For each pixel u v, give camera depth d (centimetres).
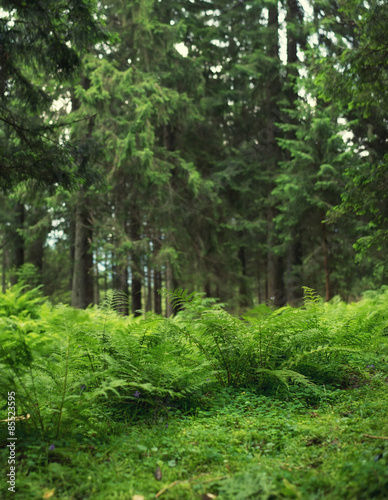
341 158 1234
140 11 1443
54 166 611
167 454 302
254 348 478
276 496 232
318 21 1496
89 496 245
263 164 1883
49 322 482
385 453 252
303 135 1323
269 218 1770
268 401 421
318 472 259
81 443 317
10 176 618
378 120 1409
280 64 1702
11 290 796
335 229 1369
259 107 1970
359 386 475
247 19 1870
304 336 471
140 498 239
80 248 1452
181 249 1680
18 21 622
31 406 335
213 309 506
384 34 626
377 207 633
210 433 341
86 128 1312
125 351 412
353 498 215
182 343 490
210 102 1773
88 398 310
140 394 406
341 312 660
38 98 702
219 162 1809
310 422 362
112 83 1318
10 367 321
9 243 1783
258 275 2358
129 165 1384
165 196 1541
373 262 1110
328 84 716
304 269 1445
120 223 1487
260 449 316
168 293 474
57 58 680
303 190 1277
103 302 471
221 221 1827
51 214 1559
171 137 1764
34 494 243
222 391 446
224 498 237
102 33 667
